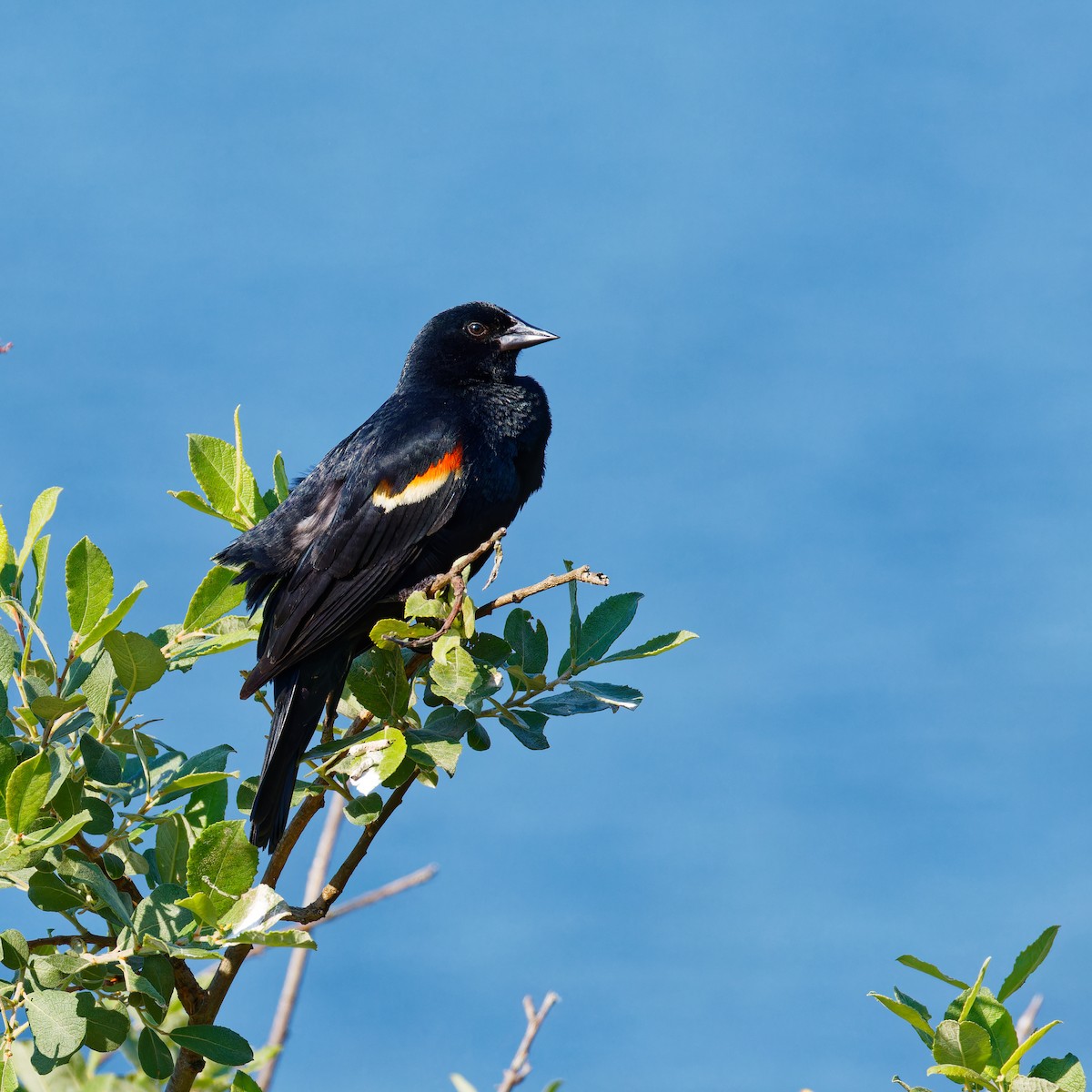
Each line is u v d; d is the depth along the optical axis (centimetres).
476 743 921
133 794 851
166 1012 752
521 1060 898
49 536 898
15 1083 747
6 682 821
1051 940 739
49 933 806
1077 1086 704
